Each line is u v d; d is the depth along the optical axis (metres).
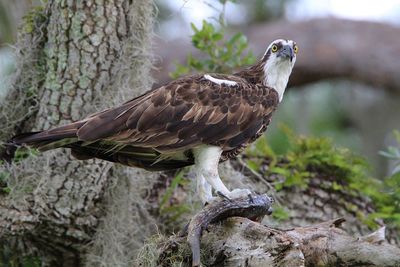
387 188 13.90
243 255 8.71
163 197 12.27
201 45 12.99
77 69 10.80
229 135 9.74
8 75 11.50
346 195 13.00
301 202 12.66
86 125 9.05
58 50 10.84
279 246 8.55
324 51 19.30
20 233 10.75
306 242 8.91
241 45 13.03
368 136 21.17
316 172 13.01
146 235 12.04
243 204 9.19
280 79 10.53
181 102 9.52
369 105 21.23
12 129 11.22
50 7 11.08
